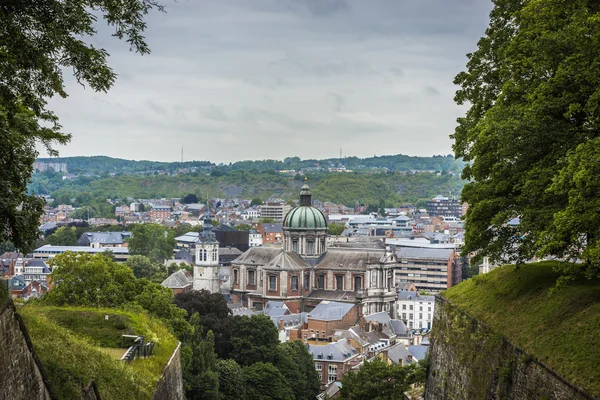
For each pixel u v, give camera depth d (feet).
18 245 186.29
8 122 184.65
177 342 352.28
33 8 183.11
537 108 220.43
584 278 235.61
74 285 440.86
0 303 171.42
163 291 482.28
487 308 252.21
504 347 223.71
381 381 541.75
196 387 546.67
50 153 205.05
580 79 212.02
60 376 215.72
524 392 205.46
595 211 184.24
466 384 250.16
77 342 253.85
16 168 181.06
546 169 216.13
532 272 256.32
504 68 255.70
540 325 214.28
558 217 186.91
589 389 176.96
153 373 279.69
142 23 188.24
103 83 195.00
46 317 298.56
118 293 447.01
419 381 515.91
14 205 180.34
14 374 171.83
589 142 189.78
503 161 232.73
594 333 193.57
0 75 190.80
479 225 247.50
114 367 251.60
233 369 620.90
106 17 187.32
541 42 224.33
